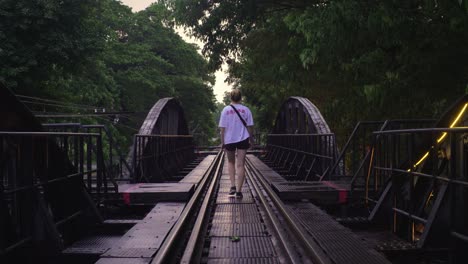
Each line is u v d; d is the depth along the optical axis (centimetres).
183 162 1861
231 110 809
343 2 789
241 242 525
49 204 551
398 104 1077
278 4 1262
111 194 767
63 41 2111
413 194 567
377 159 707
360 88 1093
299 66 1299
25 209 472
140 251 452
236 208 738
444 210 482
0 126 481
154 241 491
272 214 646
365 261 416
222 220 645
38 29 2050
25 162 471
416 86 910
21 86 2220
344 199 755
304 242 489
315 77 1361
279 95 2234
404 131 545
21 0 1959
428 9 762
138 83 4431
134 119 4550
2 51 1911
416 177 578
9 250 419
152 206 806
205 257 473
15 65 2033
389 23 759
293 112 1617
